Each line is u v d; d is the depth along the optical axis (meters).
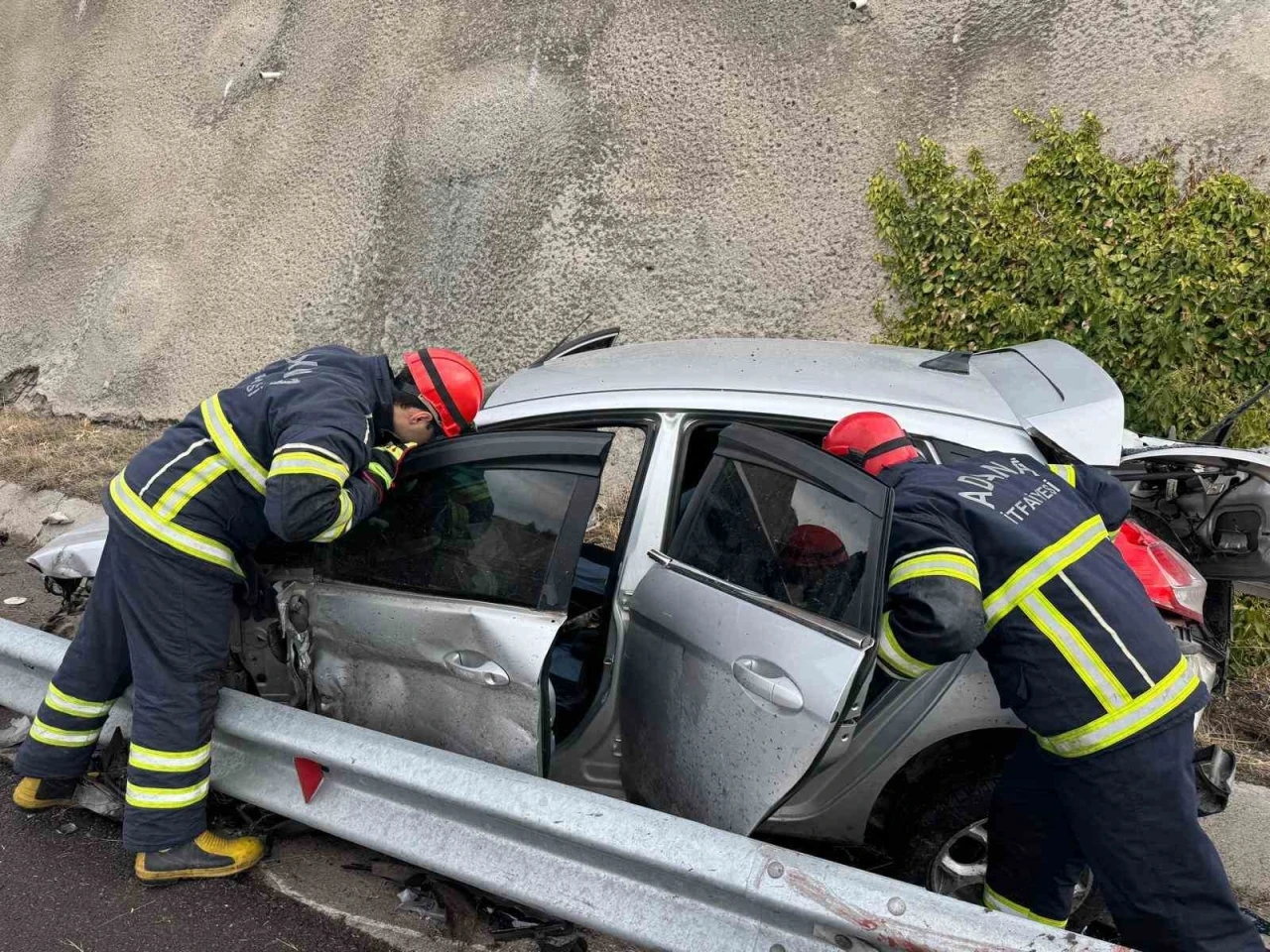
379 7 7.90
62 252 8.52
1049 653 2.12
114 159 8.71
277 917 2.67
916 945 1.93
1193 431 4.38
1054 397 2.68
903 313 5.33
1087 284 4.76
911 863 2.55
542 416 2.75
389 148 7.29
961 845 2.62
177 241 7.96
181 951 2.55
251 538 2.60
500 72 7.02
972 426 2.54
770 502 2.31
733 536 2.38
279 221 7.58
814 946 2.09
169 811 2.63
